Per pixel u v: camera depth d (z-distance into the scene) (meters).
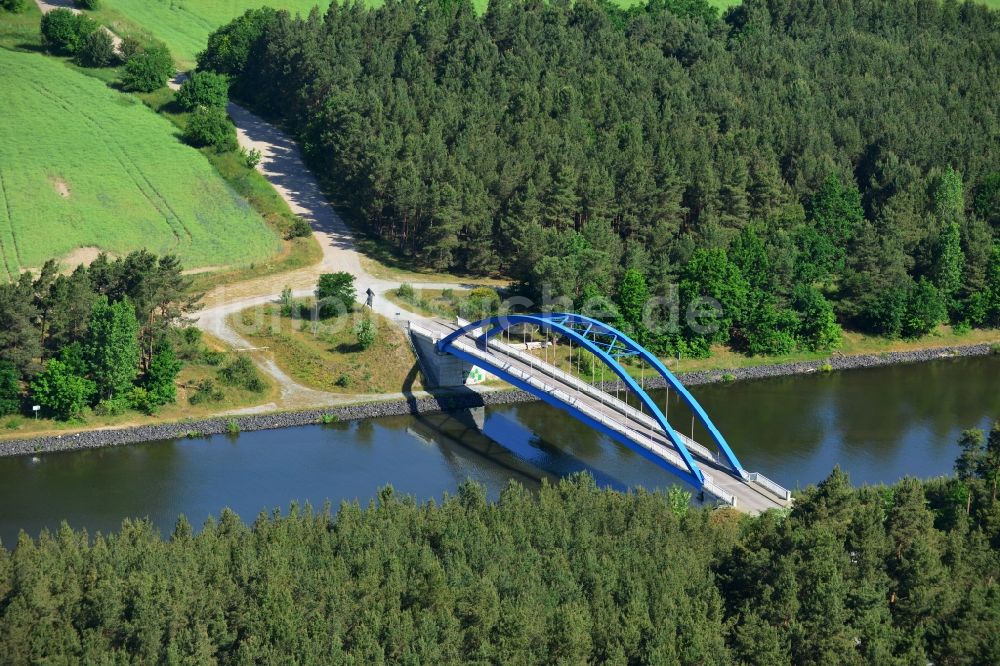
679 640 111.56
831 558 117.12
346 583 119.19
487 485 164.25
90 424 176.88
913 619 118.31
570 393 180.88
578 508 137.75
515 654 110.25
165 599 114.00
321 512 141.88
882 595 116.25
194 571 119.00
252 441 177.25
